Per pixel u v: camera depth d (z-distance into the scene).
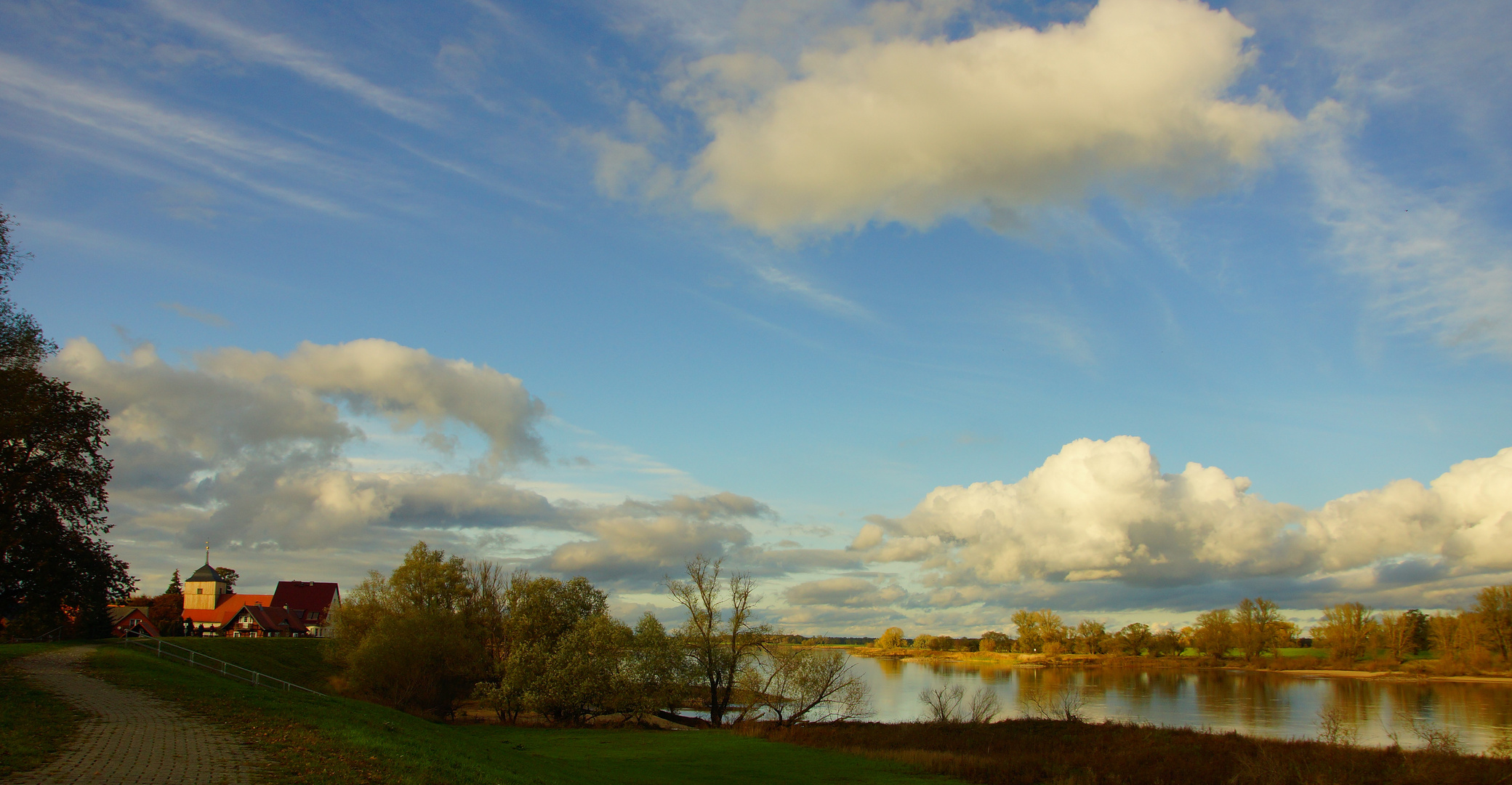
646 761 40.81
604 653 64.69
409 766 20.42
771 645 64.94
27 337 40.66
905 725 61.22
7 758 17.08
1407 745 55.06
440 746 26.84
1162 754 44.00
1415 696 102.75
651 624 65.75
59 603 44.91
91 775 16.39
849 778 37.38
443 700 63.78
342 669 76.31
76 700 27.36
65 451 43.41
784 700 62.88
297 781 17.17
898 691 116.00
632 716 66.75
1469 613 135.12
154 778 16.44
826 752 45.84
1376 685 122.06
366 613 75.19
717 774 37.12
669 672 64.94
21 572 42.12
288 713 27.88
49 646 45.91
